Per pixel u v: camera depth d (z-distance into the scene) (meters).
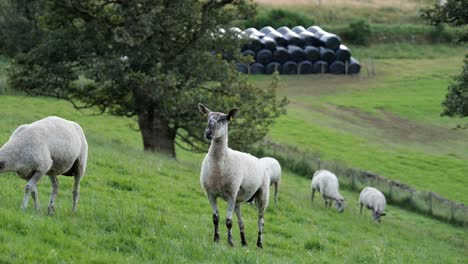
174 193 20.30
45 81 32.81
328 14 88.12
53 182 12.78
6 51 53.47
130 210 14.90
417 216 34.19
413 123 56.00
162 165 25.31
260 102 33.56
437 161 46.06
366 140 49.78
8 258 9.21
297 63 69.69
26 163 11.85
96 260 10.19
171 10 31.69
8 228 10.48
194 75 32.91
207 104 31.75
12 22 49.22
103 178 19.53
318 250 16.44
